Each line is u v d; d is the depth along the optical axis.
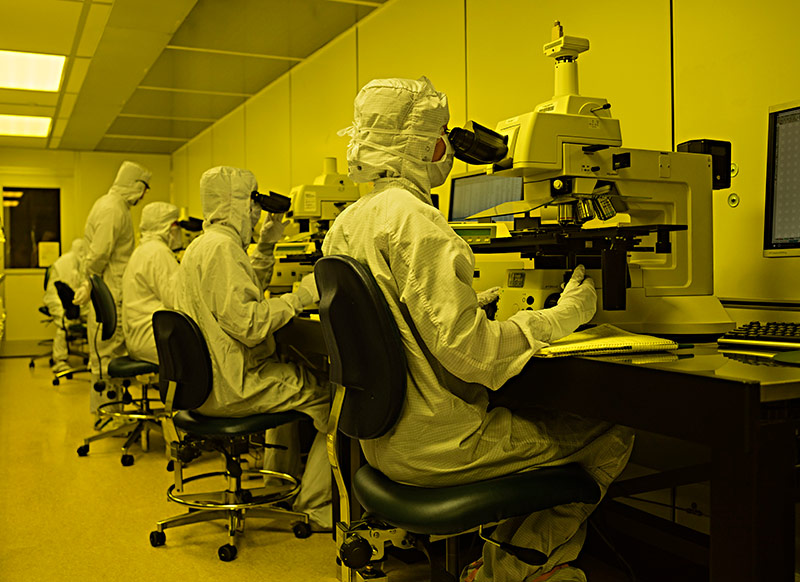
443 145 1.52
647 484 1.93
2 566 2.17
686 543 1.94
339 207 2.98
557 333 1.34
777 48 1.86
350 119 4.19
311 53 4.65
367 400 1.33
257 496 2.65
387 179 1.45
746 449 0.97
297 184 4.96
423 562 2.16
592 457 1.46
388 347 1.28
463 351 1.24
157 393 5.22
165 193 8.81
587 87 2.51
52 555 2.26
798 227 1.50
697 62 2.09
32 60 4.70
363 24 4.02
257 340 2.23
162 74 5.11
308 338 2.34
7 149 8.16
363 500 1.38
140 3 3.68
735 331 1.44
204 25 4.07
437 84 3.38
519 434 1.38
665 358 1.25
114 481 3.11
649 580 2.07
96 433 3.83
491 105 3.01
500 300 1.63
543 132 1.52
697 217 1.72
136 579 2.07
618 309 1.43
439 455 1.30
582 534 1.58
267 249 2.95
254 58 4.75
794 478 1.02
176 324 2.17
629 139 2.34
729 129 1.99
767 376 1.03
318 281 1.45
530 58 2.77
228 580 2.06
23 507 2.75
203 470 3.29
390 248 1.31
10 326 8.25
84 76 5.11
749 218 1.93
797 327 1.40
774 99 1.87
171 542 2.37
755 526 0.98
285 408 2.29
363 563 1.35
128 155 8.64
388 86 1.44
